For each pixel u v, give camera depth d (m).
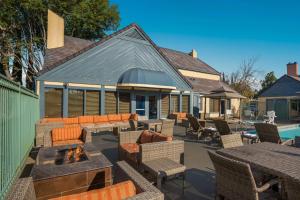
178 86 20.44
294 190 3.03
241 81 42.75
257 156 4.31
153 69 18.89
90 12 27.78
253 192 3.17
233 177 3.50
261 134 8.28
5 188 4.02
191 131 12.85
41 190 3.76
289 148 5.03
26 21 25.59
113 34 16.47
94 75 15.53
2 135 4.03
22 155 6.35
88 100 15.35
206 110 25.20
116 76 16.61
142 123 13.00
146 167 5.02
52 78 13.80
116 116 15.34
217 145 10.23
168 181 5.63
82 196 2.46
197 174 6.22
